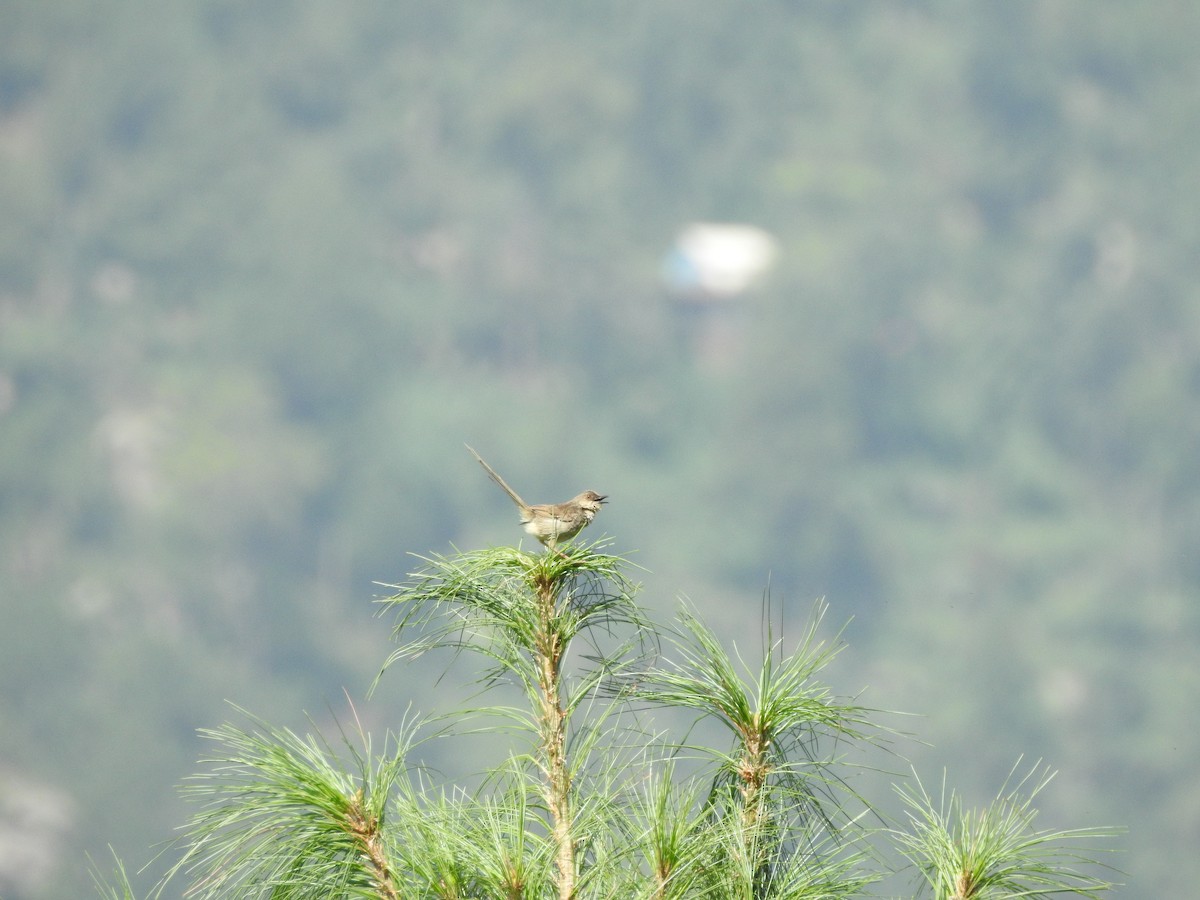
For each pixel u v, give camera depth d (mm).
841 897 4590
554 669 4875
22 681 97562
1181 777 94188
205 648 104188
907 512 125250
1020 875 4492
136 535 110688
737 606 114875
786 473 121875
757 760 4746
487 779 4703
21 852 82250
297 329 133125
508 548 5016
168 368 129250
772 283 141125
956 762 94938
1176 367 136250
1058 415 134875
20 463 114375
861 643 108000
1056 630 109125
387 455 125812
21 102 153500
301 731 97938
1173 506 126438
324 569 115000
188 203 144000
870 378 134750
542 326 143000
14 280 137750
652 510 124125
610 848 4652
